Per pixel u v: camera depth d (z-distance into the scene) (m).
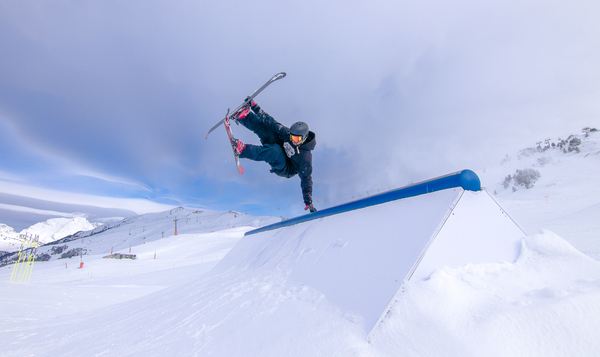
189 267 20.77
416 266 1.83
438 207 2.15
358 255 2.29
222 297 3.03
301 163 3.63
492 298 1.69
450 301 1.65
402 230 2.19
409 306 1.63
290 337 1.74
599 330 1.39
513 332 1.43
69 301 8.30
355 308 1.79
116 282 14.65
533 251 2.14
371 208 2.82
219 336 2.11
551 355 1.33
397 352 1.41
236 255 6.13
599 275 1.80
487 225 2.17
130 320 3.75
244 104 3.47
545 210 28.36
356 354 1.42
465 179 2.16
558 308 1.51
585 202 33.25
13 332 4.71
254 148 3.45
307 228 3.78
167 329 2.67
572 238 5.29
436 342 1.43
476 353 1.35
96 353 2.64
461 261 1.97
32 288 9.01
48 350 3.32
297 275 2.71
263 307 2.31
